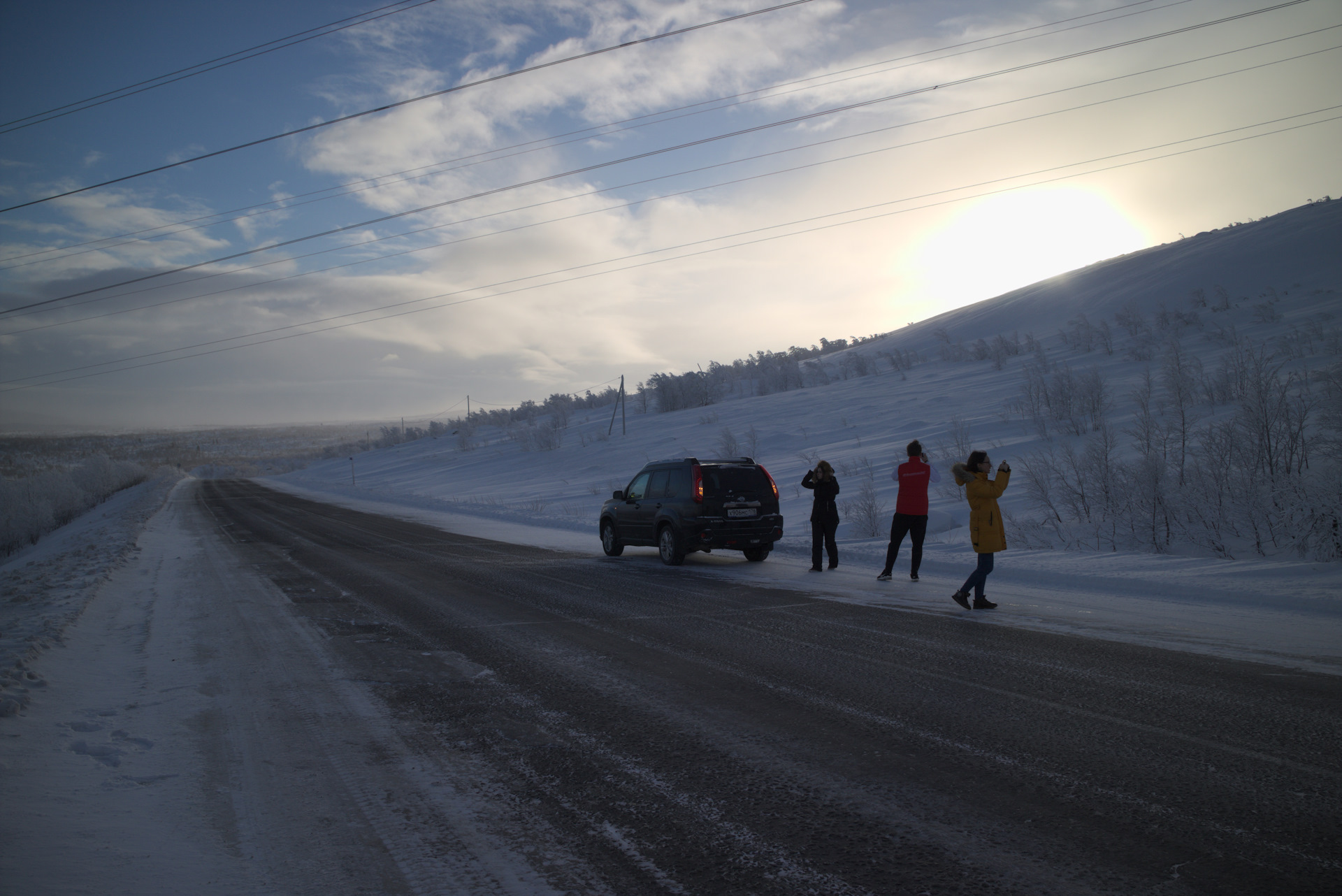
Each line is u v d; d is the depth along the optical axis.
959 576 10.77
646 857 3.17
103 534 22.38
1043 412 28.02
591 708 5.33
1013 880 2.88
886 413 38.59
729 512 12.96
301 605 9.99
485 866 3.12
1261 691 5.20
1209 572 9.17
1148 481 12.48
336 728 5.02
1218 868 2.93
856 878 2.94
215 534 22.19
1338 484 10.10
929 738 4.54
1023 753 4.25
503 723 5.05
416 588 11.24
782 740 4.58
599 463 44.75
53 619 8.50
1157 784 3.76
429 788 3.97
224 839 3.40
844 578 11.12
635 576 12.08
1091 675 5.73
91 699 5.75
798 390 60.84
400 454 90.69
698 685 5.84
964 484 8.60
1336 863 2.94
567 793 3.87
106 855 3.19
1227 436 12.88
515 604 9.73
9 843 3.23
